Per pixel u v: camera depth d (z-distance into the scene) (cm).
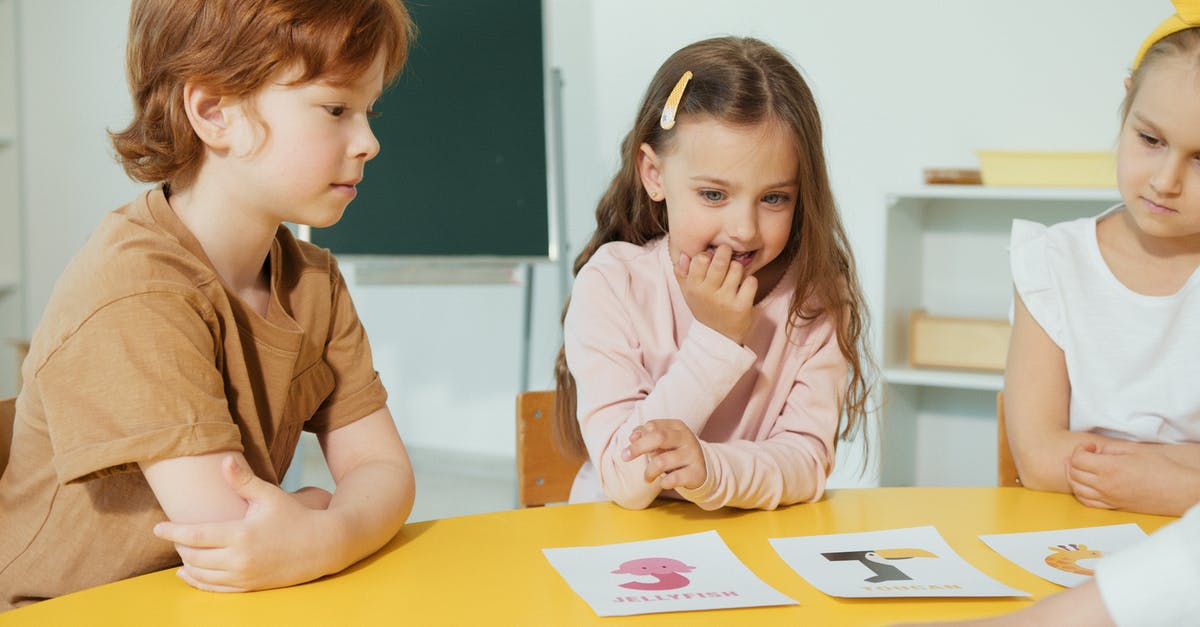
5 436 110
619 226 144
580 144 345
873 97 314
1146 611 55
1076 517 112
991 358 285
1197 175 116
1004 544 102
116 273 92
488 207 296
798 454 119
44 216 380
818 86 320
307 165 98
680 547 100
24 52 374
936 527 107
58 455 90
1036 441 129
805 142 123
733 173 120
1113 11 288
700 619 83
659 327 133
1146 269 136
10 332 352
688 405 120
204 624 82
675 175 125
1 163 350
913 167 312
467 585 90
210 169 101
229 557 86
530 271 310
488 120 295
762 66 123
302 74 95
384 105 288
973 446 313
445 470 367
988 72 302
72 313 91
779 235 126
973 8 302
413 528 106
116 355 90
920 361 293
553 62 346
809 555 98
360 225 288
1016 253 141
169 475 90
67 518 101
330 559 91
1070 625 57
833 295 131
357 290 374
